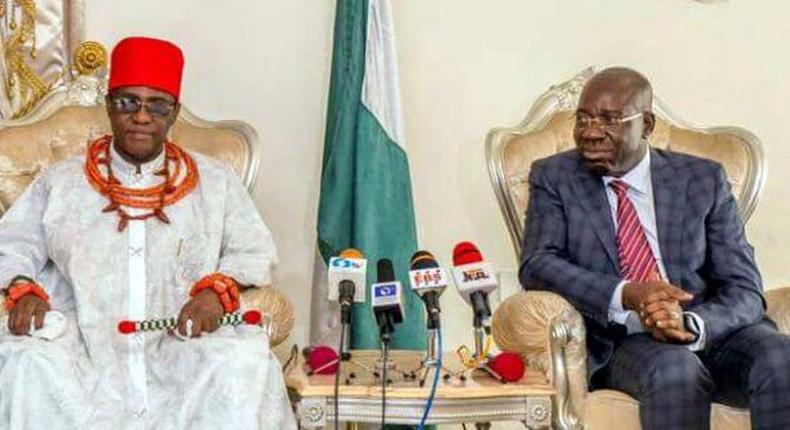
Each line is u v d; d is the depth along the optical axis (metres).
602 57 4.18
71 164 2.92
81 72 3.55
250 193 3.50
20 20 3.78
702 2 4.20
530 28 4.15
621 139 3.05
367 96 3.79
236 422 2.56
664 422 2.72
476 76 4.12
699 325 2.88
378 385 2.72
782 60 4.21
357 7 3.82
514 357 2.81
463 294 2.91
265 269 2.96
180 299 2.84
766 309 3.13
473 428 4.05
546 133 3.71
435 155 4.10
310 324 3.90
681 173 3.16
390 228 3.74
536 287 3.10
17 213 2.88
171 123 2.94
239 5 4.00
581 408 2.78
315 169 4.04
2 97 3.74
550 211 3.15
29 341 2.54
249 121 4.01
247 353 2.63
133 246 2.81
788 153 4.23
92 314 2.72
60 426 2.50
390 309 2.75
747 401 2.86
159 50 2.88
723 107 4.21
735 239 3.11
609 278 2.94
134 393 2.67
